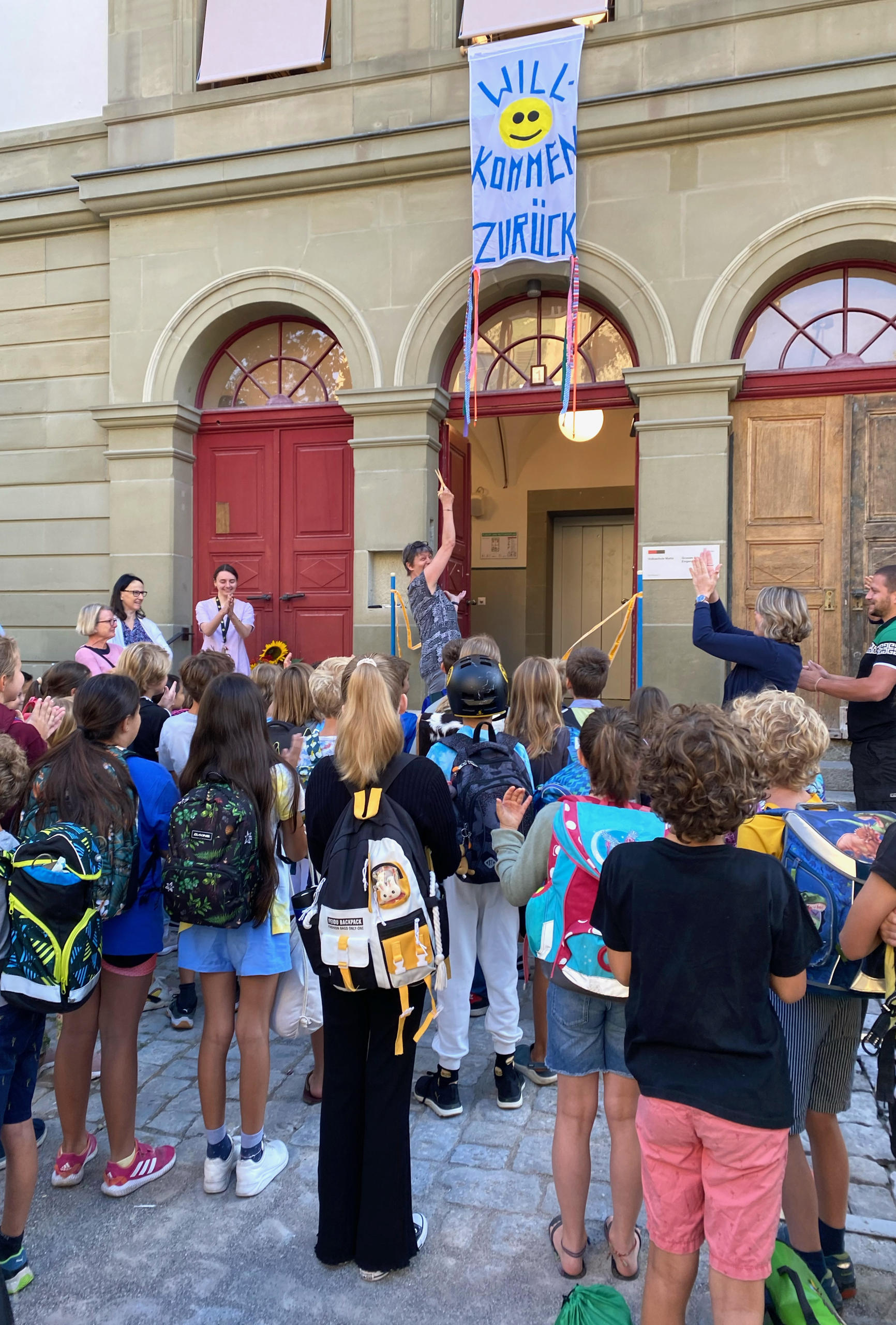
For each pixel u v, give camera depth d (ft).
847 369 18.17
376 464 20.42
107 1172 8.29
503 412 20.77
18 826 8.28
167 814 8.45
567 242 18.29
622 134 18.48
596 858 6.76
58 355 23.53
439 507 21.22
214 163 21.20
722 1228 5.26
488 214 18.79
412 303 20.21
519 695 10.66
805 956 5.41
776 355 18.93
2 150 23.93
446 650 11.73
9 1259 7.04
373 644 20.56
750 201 18.03
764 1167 5.20
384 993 7.12
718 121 17.93
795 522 18.63
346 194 20.66
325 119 20.76
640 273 18.63
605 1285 6.66
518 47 18.51
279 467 22.35
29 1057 7.13
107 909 7.61
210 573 22.91
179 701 14.17
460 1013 9.45
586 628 34.94
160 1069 10.72
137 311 22.31
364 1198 7.11
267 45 21.20
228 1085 10.36
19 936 6.77
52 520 23.56
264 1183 8.30
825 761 18.35
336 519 21.90
